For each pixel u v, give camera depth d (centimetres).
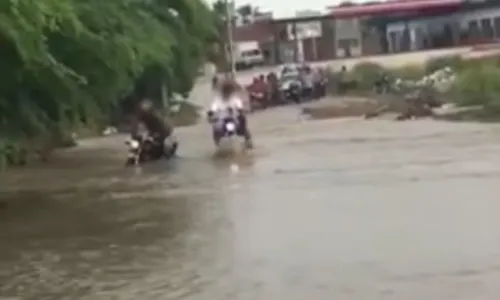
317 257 1096
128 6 3156
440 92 3847
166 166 2336
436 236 1173
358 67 5897
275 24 8819
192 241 1263
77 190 1962
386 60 6888
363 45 8531
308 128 3266
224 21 7425
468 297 877
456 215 1316
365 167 1972
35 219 1580
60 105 2264
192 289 986
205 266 1096
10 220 1578
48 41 2258
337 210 1431
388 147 2377
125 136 3950
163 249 1224
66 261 1191
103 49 2455
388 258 1065
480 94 3472
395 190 1609
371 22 8469
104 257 1202
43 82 2133
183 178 2038
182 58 4616
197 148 2802
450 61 5319
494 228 1203
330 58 8575
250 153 2484
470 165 1894
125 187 1959
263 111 4688
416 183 1680
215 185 1864
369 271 1006
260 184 1825
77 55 2422
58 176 2284
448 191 1555
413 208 1401
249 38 8856
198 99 6284
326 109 4197
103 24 2542
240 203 1586
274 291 948
